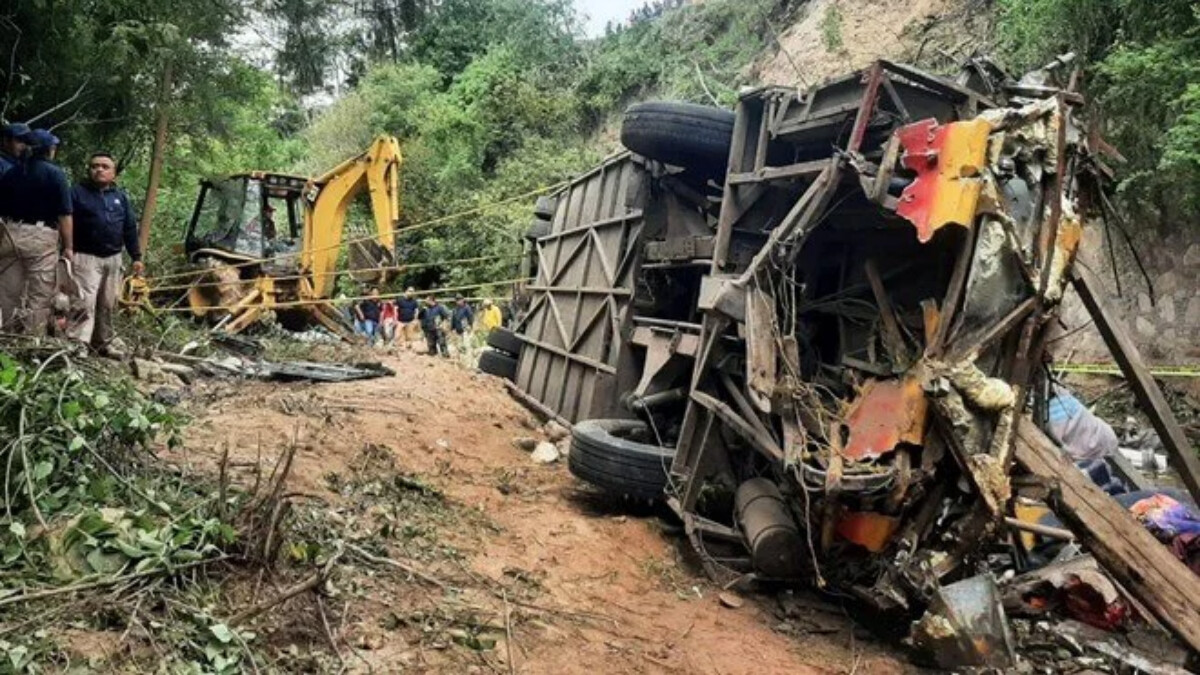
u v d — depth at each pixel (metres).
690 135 7.07
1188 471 5.20
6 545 3.56
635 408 7.21
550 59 30.73
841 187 5.55
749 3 24.02
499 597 4.59
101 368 6.07
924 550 4.84
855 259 5.98
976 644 4.37
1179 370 10.55
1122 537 4.50
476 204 25.34
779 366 5.31
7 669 2.81
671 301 8.05
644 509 6.68
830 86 5.56
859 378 5.46
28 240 6.66
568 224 10.48
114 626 3.26
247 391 8.16
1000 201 4.57
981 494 4.51
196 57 11.46
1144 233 11.26
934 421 4.75
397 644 3.77
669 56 26.67
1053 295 4.71
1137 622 5.02
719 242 6.32
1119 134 11.00
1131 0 10.58
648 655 4.30
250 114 20.38
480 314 21.19
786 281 5.48
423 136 28.44
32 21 8.62
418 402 9.01
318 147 29.89
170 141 13.15
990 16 15.60
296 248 15.44
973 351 4.62
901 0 18.42
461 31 31.52
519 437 8.59
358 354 12.59
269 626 3.58
